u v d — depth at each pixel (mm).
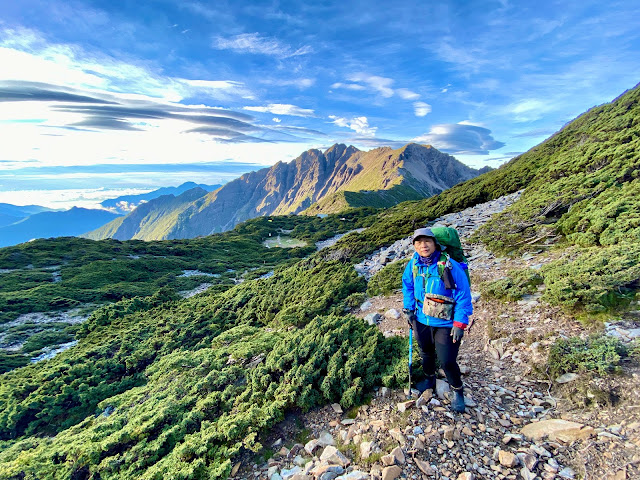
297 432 4879
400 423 4227
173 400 6477
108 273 48375
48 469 5492
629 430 3355
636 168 12773
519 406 4312
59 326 29281
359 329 6973
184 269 56469
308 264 21578
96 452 5465
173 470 4391
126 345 14398
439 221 24891
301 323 11672
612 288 5605
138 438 5660
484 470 3389
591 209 10828
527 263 9867
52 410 10406
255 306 16500
